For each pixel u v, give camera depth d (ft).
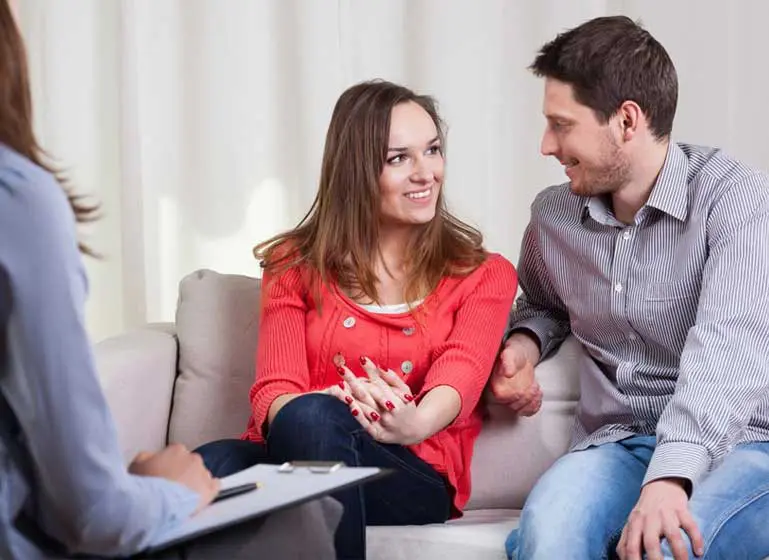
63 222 4.09
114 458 4.17
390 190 7.18
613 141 6.86
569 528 6.22
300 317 7.34
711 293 6.62
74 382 4.06
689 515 5.89
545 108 7.02
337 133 7.34
